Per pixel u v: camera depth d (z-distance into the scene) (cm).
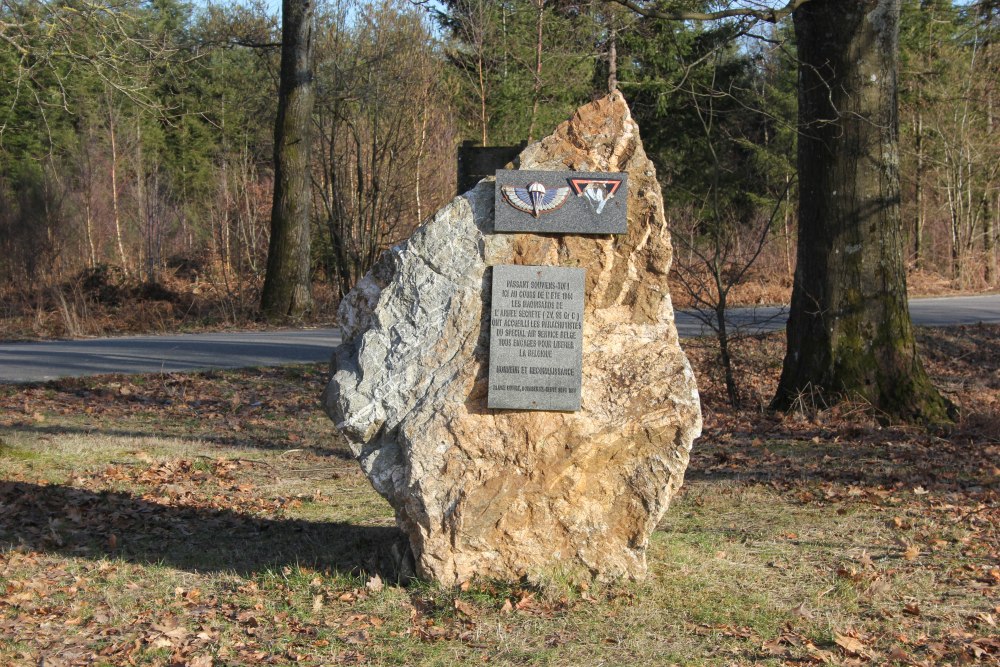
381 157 2578
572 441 550
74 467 895
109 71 1060
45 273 2531
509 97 2769
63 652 469
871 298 1195
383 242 2664
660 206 578
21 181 2781
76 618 514
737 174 2945
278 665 455
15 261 2542
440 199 2847
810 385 1212
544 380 554
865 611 537
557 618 513
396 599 541
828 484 864
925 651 478
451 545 547
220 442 1068
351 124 2645
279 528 708
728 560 632
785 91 2928
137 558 629
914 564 625
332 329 2156
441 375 561
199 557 634
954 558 637
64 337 2062
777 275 3003
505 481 548
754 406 1323
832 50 1173
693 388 560
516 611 520
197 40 1980
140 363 1579
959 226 3700
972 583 585
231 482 866
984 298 3136
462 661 460
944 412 1194
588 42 2666
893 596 562
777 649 476
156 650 469
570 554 557
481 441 550
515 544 553
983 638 493
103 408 1279
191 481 867
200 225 3900
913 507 774
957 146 3553
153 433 1118
